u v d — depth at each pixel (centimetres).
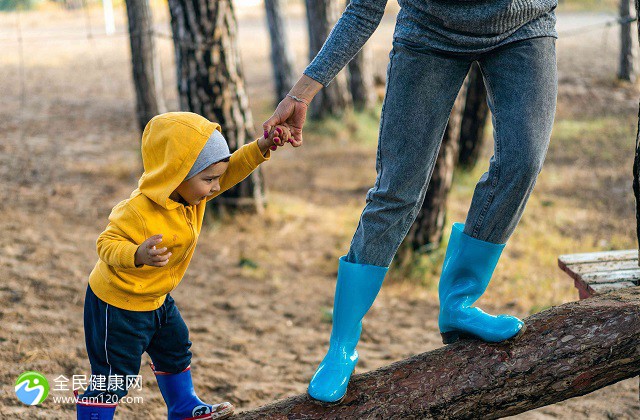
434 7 229
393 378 259
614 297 272
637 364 254
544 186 963
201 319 571
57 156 1034
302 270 712
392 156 242
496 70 235
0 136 1139
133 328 250
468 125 966
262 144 253
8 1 2666
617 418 413
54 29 2417
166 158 235
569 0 2414
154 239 225
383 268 253
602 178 986
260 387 452
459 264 261
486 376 253
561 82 1501
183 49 758
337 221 852
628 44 1466
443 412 253
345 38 243
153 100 970
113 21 2523
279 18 1362
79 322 506
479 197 248
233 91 771
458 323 261
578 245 743
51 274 593
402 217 247
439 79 237
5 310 505
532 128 230
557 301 607
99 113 1364
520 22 229
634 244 737
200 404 270
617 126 1214
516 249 741
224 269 696
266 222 827
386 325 591
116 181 927
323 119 1309
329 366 252
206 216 820
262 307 612
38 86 1611
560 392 256
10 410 373
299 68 1714
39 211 778
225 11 757
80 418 253
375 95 1390
